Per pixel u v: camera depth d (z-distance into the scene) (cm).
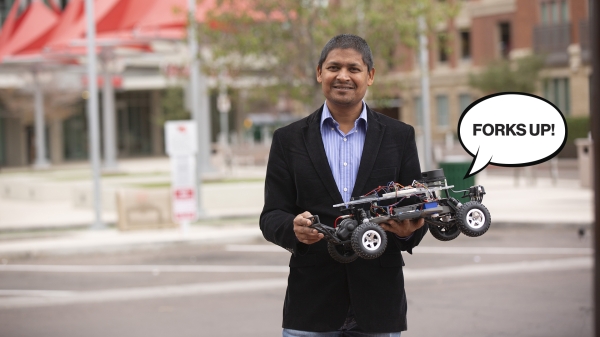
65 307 1080
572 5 4472
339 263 400
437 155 2806
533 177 2836
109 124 3528
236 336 872
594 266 386
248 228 1891
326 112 406
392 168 399
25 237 1859
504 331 859
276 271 1330
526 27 4703
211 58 2245
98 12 2978
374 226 357
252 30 2173
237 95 2342
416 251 1484
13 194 3170
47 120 5556
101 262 1526
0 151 5669
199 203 2086
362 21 2162
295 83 2216
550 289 1089
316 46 2150
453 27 5303
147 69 5409
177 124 1766
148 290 1188
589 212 1925
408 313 962
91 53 1953
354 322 413
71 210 2527
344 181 402
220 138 5216
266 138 5147
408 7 2147
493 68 4506
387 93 2302
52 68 4300
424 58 2355
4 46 3831
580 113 4422
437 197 380
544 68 4531
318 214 399
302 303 404
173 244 1683
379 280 398
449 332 861
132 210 1886
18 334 921
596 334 385
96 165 1964
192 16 2166
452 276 1217
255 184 2409
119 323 964
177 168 1762
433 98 5453
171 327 930
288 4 2119
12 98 5278
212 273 1331
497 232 1747
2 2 5716
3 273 1419
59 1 5662
